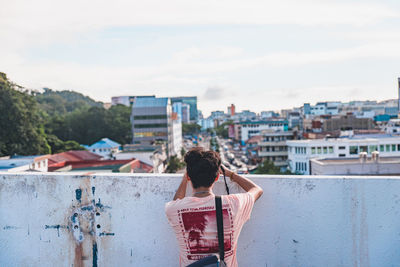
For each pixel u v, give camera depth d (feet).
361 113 378.94
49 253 7.11
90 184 6.98
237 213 5.19
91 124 293.84
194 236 5.14
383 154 126.21
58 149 199.82
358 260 6.44
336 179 6.46
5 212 7.20
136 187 6.86
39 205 7.11
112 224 6.95
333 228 6.50
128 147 192.75
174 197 6.13
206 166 5.36
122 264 6.93
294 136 207.92
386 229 6.33
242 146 364.17
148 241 6.87
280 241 6.66
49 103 550.36
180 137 352.49
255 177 6.68
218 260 4.87
